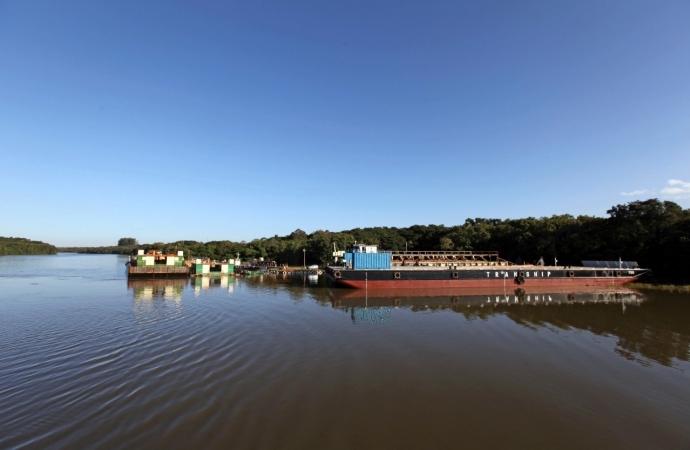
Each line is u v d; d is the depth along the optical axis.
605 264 60.75
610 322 30.06
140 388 15.27
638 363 19.52
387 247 114.69
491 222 121.19
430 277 53.66
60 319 29.45
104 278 72.81
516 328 27.78
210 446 11.00
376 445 11.27
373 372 17.88
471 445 11.38
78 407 13.49
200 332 25.06
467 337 24.94
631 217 64.50
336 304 39.25
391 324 28.95
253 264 103.19
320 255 105.12
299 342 22.92
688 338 24.80
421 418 13.16
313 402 14.31
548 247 74.25
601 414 13.64
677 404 14.52
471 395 15.29
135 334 24.34
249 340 23.14
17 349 20.69
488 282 54.28
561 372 18.14
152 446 10.97
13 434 11.57
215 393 14.95
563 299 44.22
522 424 12.81
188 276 76.25
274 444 11.19
